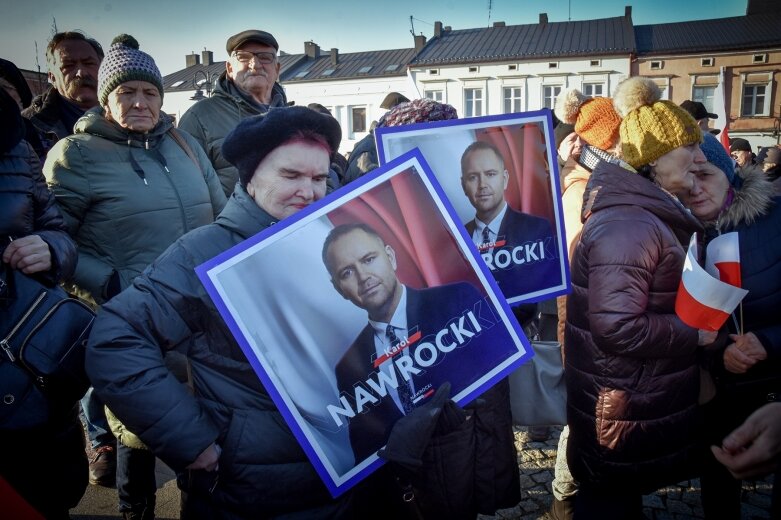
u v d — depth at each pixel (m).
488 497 1.78
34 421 1.49
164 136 2.48
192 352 1.39
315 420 1.30
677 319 1.65
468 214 1.73
